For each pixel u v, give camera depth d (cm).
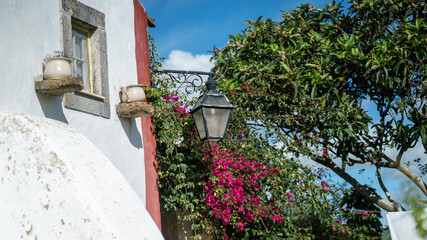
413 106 913
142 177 602
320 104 880
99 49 546
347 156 927
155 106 665
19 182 352
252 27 976
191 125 720
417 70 932
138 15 662
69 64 446
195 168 742
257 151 779
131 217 336
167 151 680
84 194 326
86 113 505
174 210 734
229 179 722
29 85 427
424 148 942
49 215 332
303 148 827
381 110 963
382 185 948
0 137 372
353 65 938
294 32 985
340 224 858
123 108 560
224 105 583
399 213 714
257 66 876
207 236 785
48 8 468
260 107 857
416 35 905
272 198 786
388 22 1012
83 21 524
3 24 407
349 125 870
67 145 368
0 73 398
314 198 807
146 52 673
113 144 547
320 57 950
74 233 319
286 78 862
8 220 348
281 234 785
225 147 762
